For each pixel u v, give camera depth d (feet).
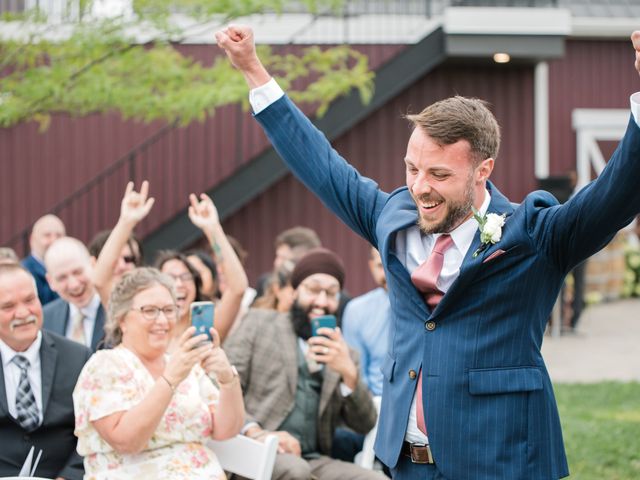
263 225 42.98
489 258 9.02
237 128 42.39
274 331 16.08
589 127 49.75
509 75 43.75
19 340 13.38
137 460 12.40
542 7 40.47
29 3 36.94
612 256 50.44
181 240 38.34
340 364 15.06
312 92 32.96
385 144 43.06
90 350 14.20
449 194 9.03
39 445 13.46
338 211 10.55
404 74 39.63
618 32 49.21
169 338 13.00
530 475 9.07
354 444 16.44
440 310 9.22
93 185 41.47
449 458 9.15
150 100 26.13
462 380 9.13
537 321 9.33
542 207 9.31
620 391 29.37
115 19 24.21
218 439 12.94
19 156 42.09
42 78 24.40
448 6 40.27
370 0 43.39
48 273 17.19
